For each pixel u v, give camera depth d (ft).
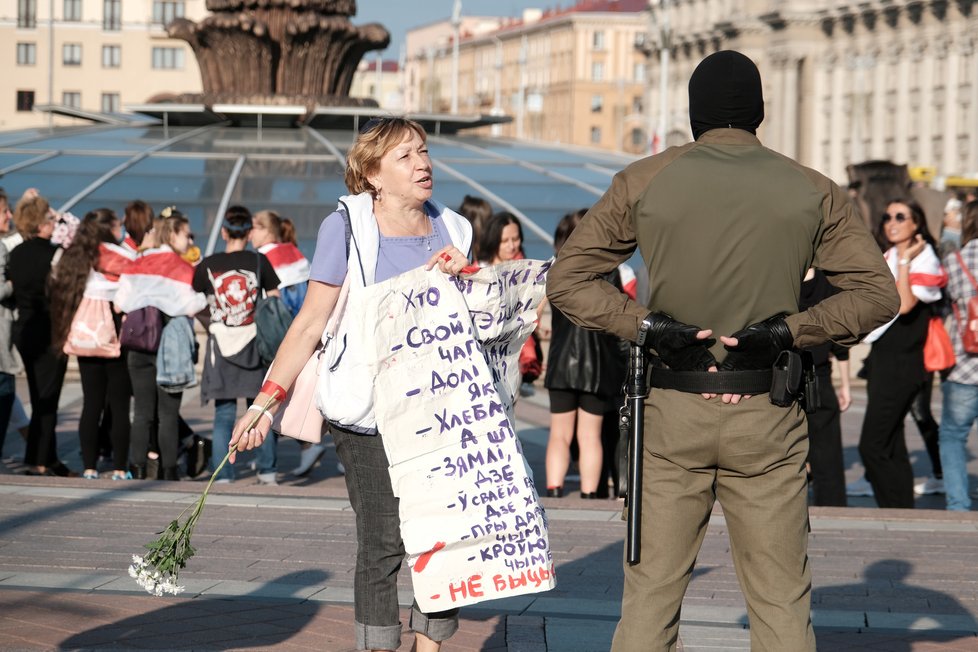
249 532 25.52
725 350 13.42
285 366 15.21
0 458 37.42
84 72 289.74
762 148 13.87
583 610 20.20
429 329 14.90
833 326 13.39
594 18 456.45
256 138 93.81
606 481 33.63
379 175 15.42
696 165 13.60
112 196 78.84
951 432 31.50
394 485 14.83
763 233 13.39
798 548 13.60
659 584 13.62
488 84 525.34
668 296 13.61
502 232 32.19
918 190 81.35
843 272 13.62
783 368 13.33
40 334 34.01
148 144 90.53
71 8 288.92
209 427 43.68
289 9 94.79
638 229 13.70
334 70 97.86
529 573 14.87
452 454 14.87
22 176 80.84
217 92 96.27
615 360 30.99
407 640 18.53
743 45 309.22
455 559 14.80
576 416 34.40
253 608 19.77
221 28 94.94
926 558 24.39
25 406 47.70
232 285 32.96
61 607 19.49
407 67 620.08
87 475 34.09
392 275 15.31
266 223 36.17
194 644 17.79
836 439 31.65
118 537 24.73
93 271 33.19
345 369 15.12
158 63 290.97
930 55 250.16
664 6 160.56
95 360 33.86
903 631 19.35
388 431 14.79
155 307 33.17
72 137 93.35
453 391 14.93
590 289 13.78
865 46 272.31
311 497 29.76
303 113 94.38
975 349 30.83
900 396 31.37
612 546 24.98
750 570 13.70
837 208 13.66
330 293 15.31
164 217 33.94
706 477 13.70
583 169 92.48
